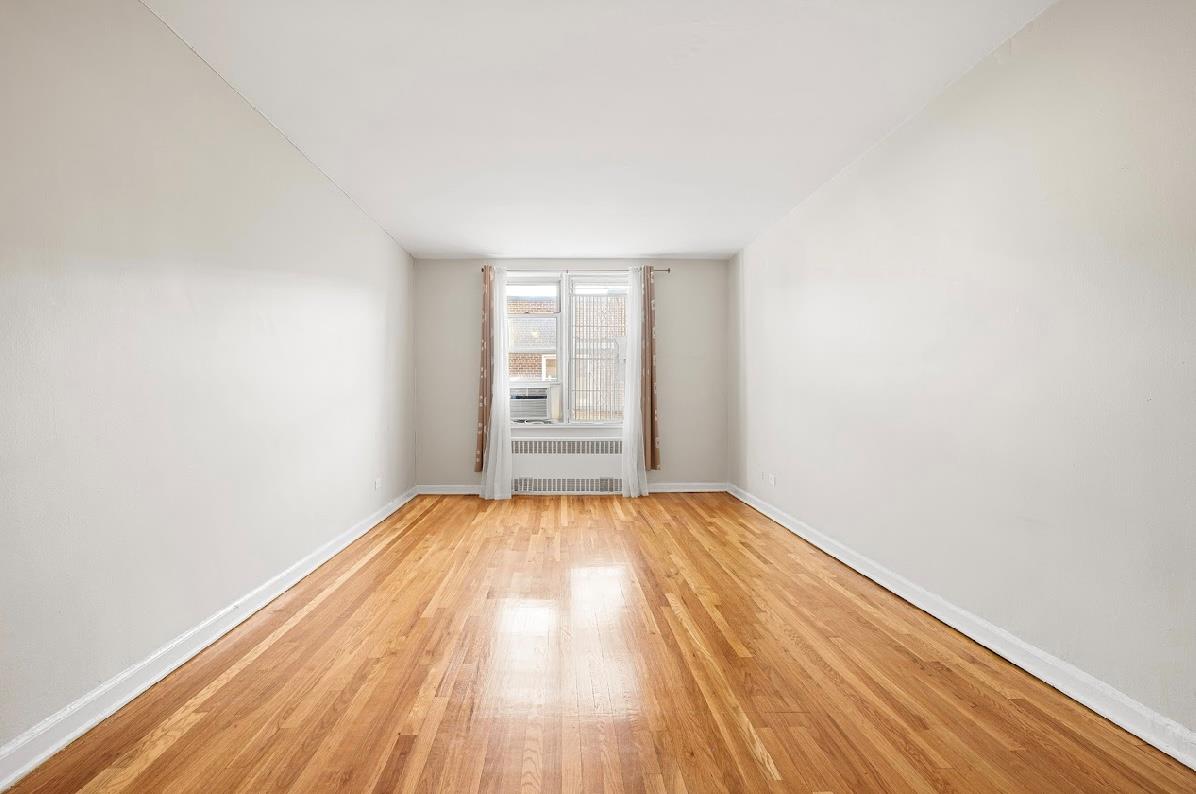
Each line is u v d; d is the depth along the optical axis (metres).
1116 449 2.48
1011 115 3.03
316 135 4.18
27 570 2.18
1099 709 2.53
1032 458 2.90
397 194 5.39
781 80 3.46
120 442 2.64
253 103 3.73
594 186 5.22
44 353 2.26
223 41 3.07
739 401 7.64
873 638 3.32
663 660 3.04
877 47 3.12
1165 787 2.05
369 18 2.86
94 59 2.50
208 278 3.31
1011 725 2.44
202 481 3.24
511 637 3.33
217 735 2.36
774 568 4.66
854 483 4.64
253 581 3.76
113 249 2.61
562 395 8.12
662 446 8.11
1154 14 2.31
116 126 2.62
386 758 2.21
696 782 2.07
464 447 8.03
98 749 2.27
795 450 5.82
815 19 2.88
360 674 2.89
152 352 2.85
